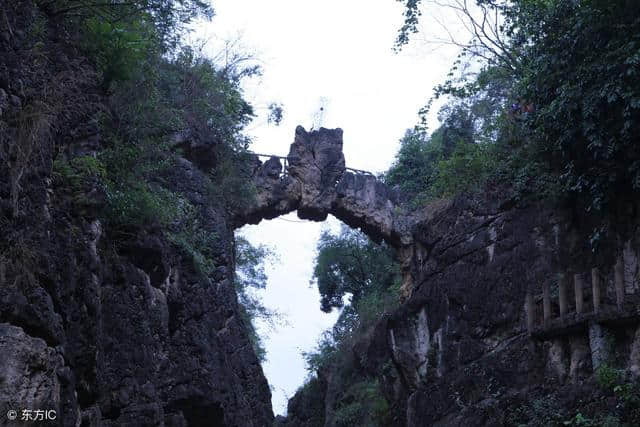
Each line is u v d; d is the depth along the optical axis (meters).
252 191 23.05
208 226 19.05
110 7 13.71
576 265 18.08
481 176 21.62
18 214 9.19
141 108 15.41
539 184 19.39
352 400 28.23
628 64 15.62
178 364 16.33
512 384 18.42
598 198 16.81
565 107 16.70
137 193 14.43
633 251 16.66
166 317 15.52
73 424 9.56
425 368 21.25
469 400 19.30
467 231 21.22
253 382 19.19
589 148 16.50
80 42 12.70
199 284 17.45
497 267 19.89
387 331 22.58
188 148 19.30
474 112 25.05
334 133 25.52
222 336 18.36
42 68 10.61
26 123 9.51
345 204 24.97
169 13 15.81
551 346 17.88
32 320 8.81
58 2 11.99
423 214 24.02
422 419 20.59
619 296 16.12
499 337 19.39
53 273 9.80
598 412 15.51
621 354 16.16
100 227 12.32
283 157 24.75
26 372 8.27
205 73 21.08
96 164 12.08
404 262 25.11
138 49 13.64
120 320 13.62
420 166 27.66
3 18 9.55
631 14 16.03
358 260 36.16
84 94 12.48
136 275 14.45
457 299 20.67
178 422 15.94
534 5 18.23
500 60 23.41
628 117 15.77
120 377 13.27
